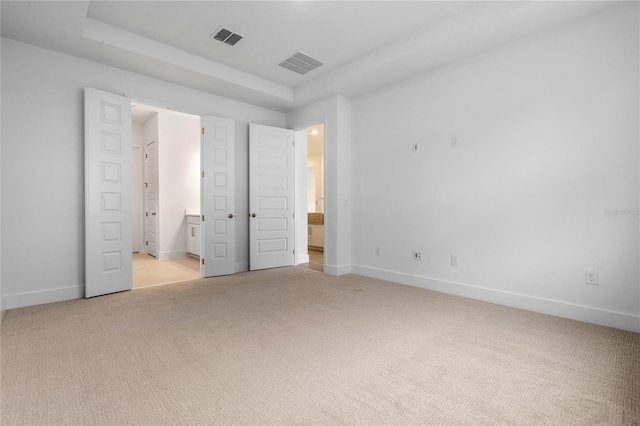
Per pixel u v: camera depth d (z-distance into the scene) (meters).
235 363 1.87
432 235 3.58
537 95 2.78
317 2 2.61
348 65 3.73
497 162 3.04
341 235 4.39
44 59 3.05
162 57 3.29
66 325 2.46
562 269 2.67
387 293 3.44
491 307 2.93
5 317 2.64
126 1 2.58
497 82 3.03
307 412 1.42
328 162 4.44
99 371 1.77
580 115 2.56
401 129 3.86
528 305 2.85
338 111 4.32
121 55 3.17
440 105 3.48
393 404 1.48
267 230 4.84
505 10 2.47
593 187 2.51
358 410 1.43
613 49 2.41
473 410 1.43
